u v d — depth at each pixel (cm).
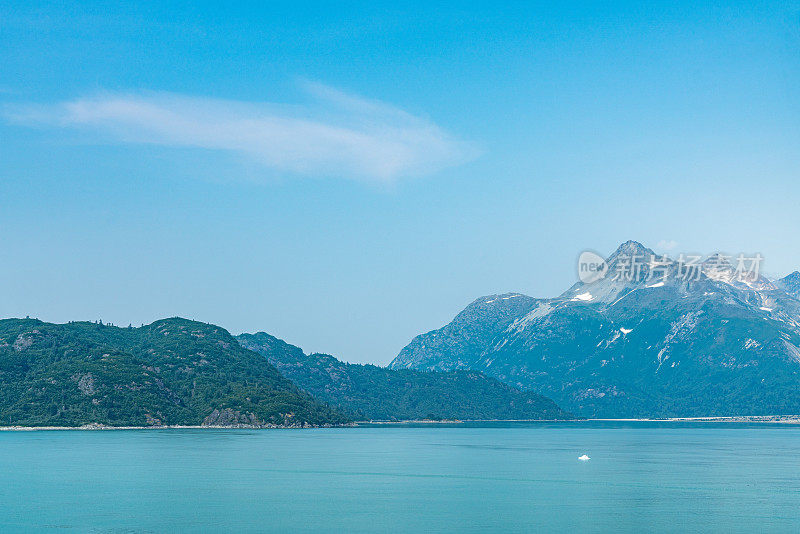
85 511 16488
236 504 17450
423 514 16225
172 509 16725
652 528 14775
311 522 15312
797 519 15638
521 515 16075
